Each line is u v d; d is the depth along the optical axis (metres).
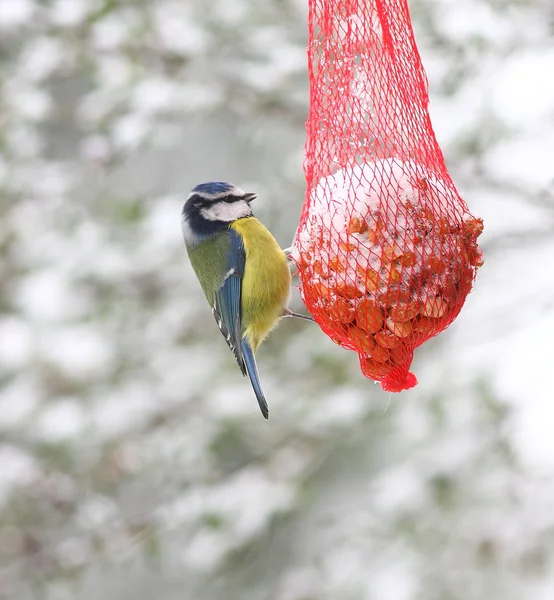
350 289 6.61
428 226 6.59
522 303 11.09
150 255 12.48
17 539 12.41
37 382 12.49
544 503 10.69
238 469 12.48
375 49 7.25
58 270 12.60
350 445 11.81
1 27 12.31
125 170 14.31
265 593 12.17
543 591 10.76
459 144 10.51
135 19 12.41
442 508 10.80
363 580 11.12
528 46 10.62
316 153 7.59
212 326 13.23
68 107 12.66
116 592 14.48
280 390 12.25
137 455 12.36
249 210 8.74
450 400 10.83
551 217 11.05
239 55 12.52
